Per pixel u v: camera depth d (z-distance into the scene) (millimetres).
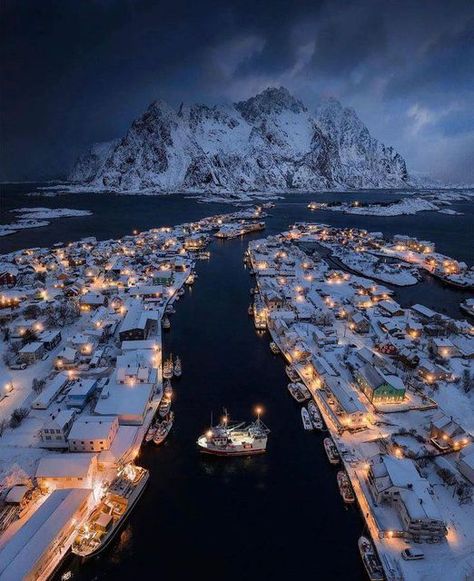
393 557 57062
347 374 101500
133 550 59406
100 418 79062
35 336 118188
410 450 75750
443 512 64000
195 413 89312
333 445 78375
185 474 73062
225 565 57594
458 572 54906
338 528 63250
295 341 112875
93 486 68188
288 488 70500
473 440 77812
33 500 65250
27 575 51531
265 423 86500
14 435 79312
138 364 98938
